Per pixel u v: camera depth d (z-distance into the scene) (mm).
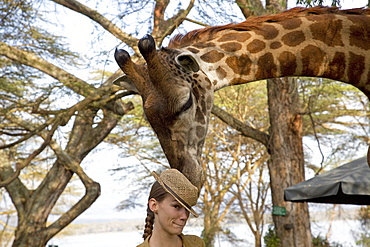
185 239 2695
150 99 3205
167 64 3346
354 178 6934
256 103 20047
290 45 3721
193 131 3350
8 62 12266
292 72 3766
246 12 10172
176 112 3188
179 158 3324
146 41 3006
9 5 11562
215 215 22328
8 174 13383
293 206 11352
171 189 2506
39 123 12836
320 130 20312
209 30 3828
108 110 12617
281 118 11594
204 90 3469
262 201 20516
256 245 19844
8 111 11031
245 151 21375
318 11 3869
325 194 7086
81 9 10531
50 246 10711
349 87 17500
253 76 3729
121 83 4055
